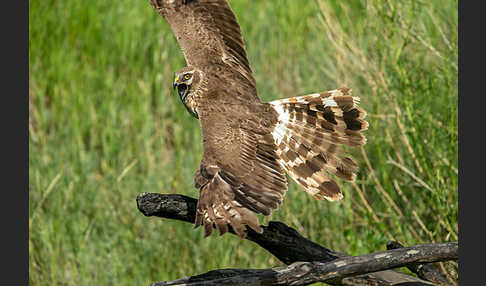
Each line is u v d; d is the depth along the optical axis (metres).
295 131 9.23
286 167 9.10
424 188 12.27
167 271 12.45
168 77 16.47
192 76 9.59
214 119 9.04
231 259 12.31
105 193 13.69
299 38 17.48
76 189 13.96
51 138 15.59
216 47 10.05
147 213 8.85
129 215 13.30
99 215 13.41
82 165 14.65
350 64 13.70
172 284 8.84
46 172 14.52
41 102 16.22
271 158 8.70
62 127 15.84
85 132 16.06
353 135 9.32
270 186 8.19
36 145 15.53
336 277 8.56
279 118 9.24
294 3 18.64
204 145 8.62
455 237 11.48
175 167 14.62
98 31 18.00
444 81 12.32
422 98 12.39
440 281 9.63
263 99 15.48
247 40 17.53
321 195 9.02
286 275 8.45
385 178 12.44
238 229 7.56
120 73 17.14
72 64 17.38
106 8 18.38
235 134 8.79
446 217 11.48
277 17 18.33
